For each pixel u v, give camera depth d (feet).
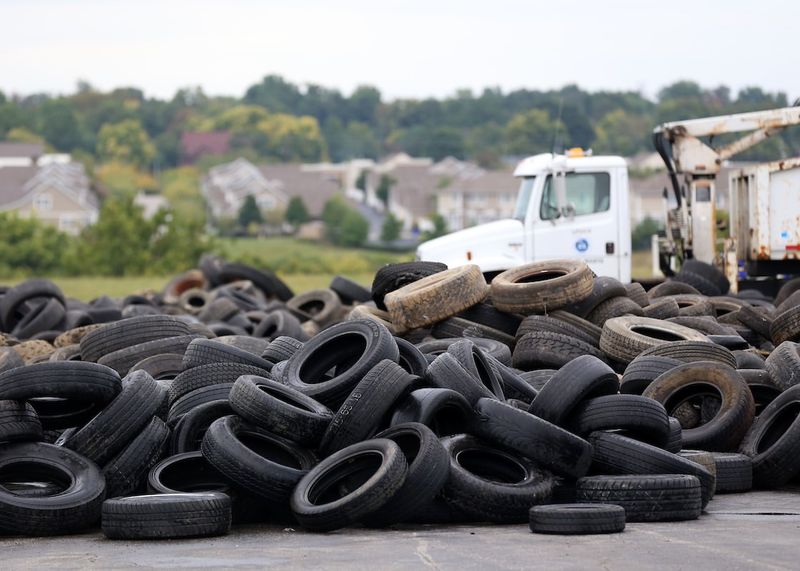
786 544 30.91
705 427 41.75
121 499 34.09
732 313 64.34
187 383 42.27
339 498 35.17
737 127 93.86
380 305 66.08
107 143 634.84
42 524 34.30
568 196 85.71
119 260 254.06
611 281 58.90
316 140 643.45
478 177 435.12
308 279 216.13
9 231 267.59
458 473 34.58
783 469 39.60
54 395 36.94
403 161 571.69
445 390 36.73
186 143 642.22
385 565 28.84
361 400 36.27
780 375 45.11
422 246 86.38
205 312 78.95
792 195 88.38
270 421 36.37
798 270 90.89
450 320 57.31
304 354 42.47
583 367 37.52
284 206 453.99
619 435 36.96
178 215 273.13
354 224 379.35
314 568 28.68
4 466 36.01
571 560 28.99
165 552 31.40
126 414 37.37
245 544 32.35
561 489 36.29
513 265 82.07
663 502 34.60
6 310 80.43
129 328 53.26
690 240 94.32
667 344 48.96
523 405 40.52
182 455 37.14
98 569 29.25
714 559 28.94
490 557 29.58
